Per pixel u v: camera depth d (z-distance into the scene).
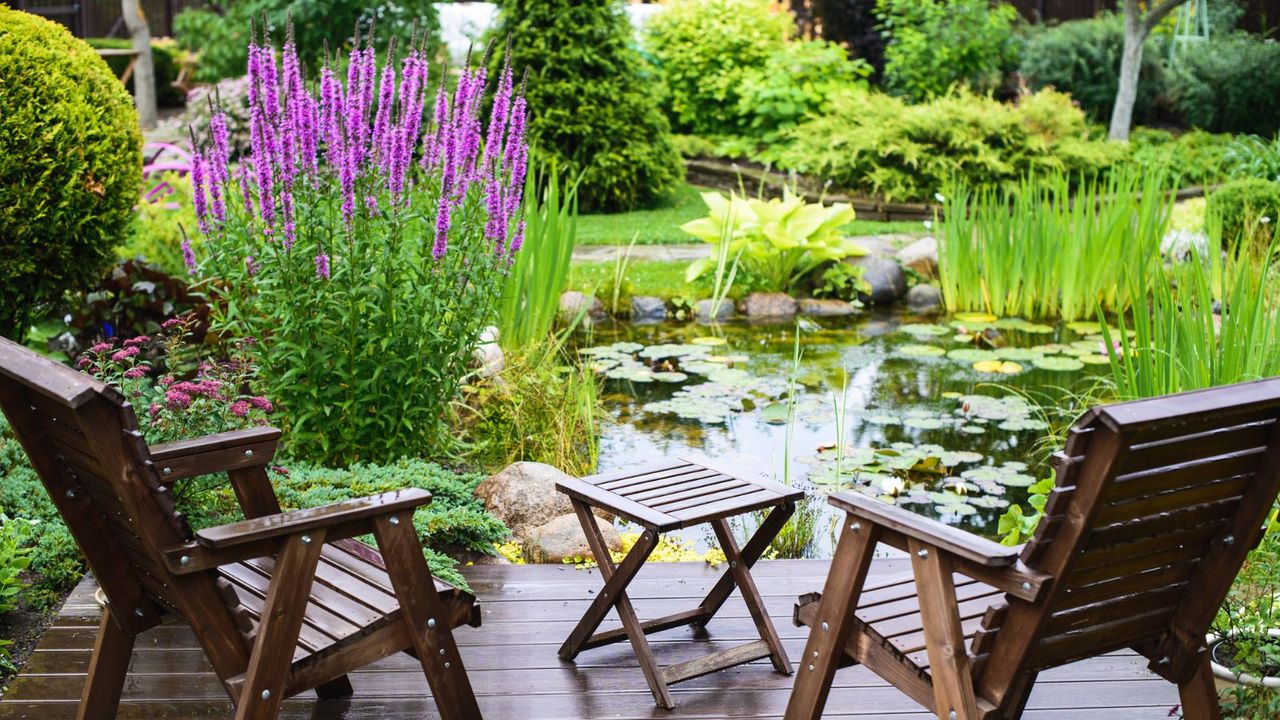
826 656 2.41
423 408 4.39
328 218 4.18
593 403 5.58
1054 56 14.40
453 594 2.50
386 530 2.37
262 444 2.71
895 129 11.20
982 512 4.61
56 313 5.75
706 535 4.29
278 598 2.23
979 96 12.94
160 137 12.21
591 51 10.88
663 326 7.83
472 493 4.31
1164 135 13.02
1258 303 4.30
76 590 3.43
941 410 5.92
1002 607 2.11
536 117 10.91
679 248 9.66
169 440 3.55
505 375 5.36
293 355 4.26
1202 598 2.32
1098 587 2.17
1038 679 2.99
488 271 4.45
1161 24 14.57
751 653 3.02
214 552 2.18
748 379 6.45
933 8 14.28
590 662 3.09
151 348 5.54
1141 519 2.11
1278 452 2.17
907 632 2.35
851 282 8.58
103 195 5.38
